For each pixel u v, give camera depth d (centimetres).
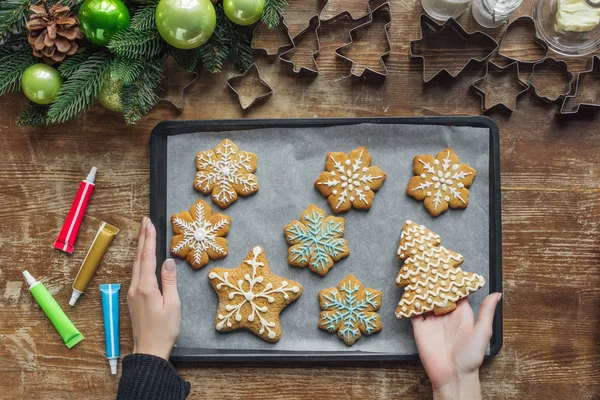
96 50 88
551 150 94
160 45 88
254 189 92
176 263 92
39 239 94
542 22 93
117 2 83
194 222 91
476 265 92
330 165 92
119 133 94
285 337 91
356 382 92
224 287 90
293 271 92
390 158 93
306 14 94
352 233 92
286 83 94
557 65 94
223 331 91
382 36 94
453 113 94
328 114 94
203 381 92
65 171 94
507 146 94
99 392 93
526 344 92
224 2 86
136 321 88
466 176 91
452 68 94
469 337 86
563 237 93
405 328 91
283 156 93
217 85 94
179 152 93
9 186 94
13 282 94
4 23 84
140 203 94
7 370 93
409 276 89
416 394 92
